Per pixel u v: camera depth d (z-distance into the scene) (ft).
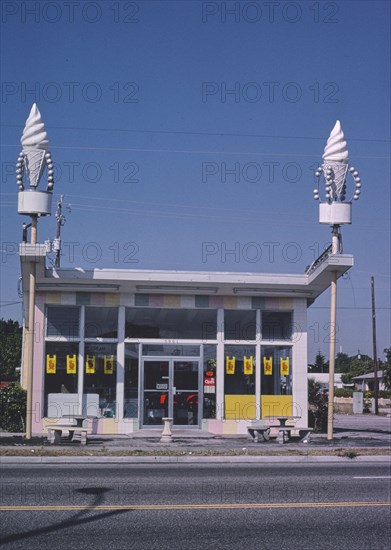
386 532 32.42
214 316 88.79
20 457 62.28
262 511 36.63
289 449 69.00
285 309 89.40
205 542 30.45
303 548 29.68
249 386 88.22
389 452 66.74
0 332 248.73
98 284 84.53
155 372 87.30
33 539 30.66
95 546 29.60
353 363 355.97
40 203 76.59
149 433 84.79
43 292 86.02
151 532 32.07
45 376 85.40
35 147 77.36
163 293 87.40
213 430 86.63
